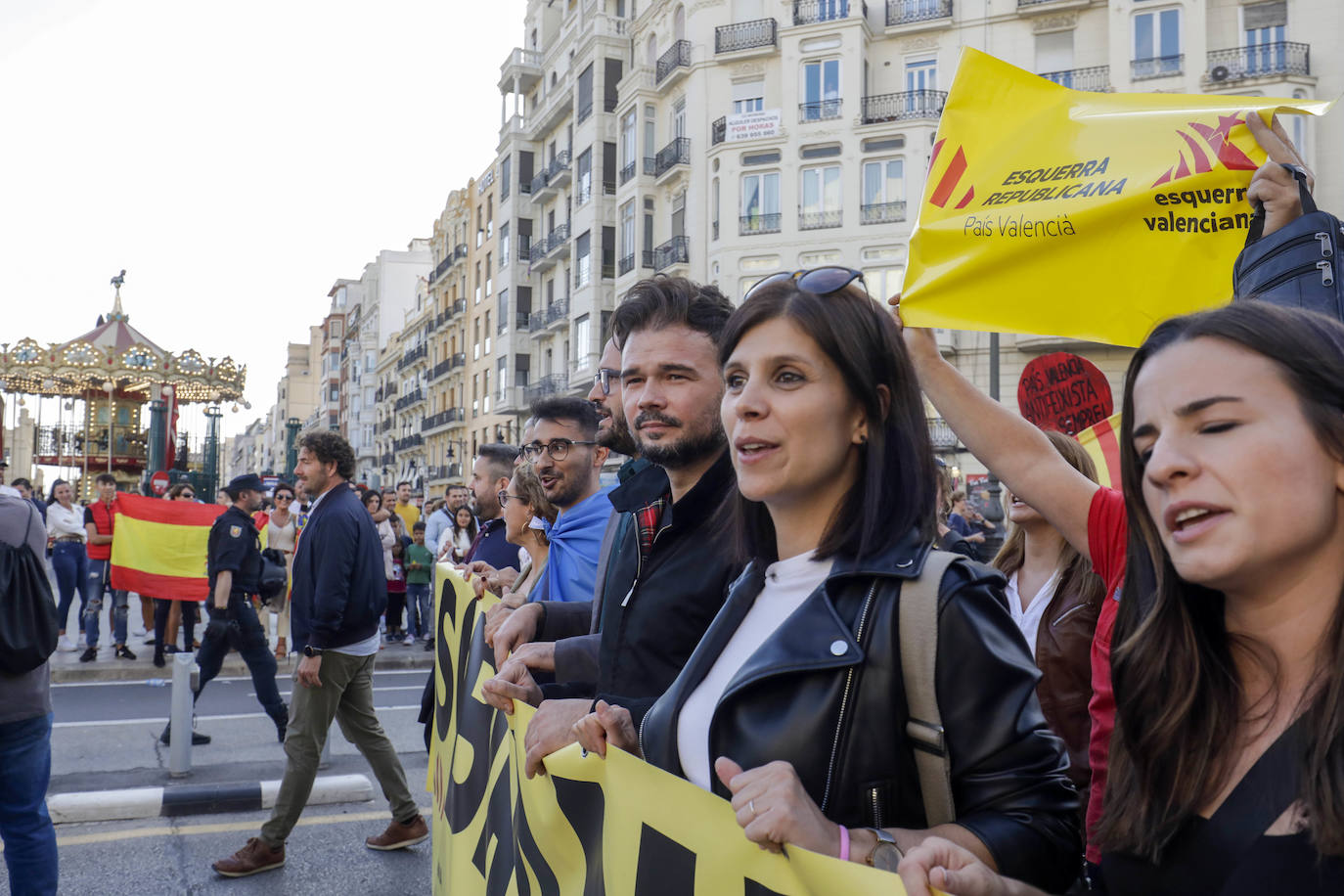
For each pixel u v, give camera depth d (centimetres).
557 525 348
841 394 149
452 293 5581
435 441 5906
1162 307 188
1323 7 2453
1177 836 112
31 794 331
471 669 297
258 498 688
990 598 139
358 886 433
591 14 3912
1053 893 130
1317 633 105
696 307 219
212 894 421
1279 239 168
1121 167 194
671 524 214
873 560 142
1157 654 117
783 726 138
